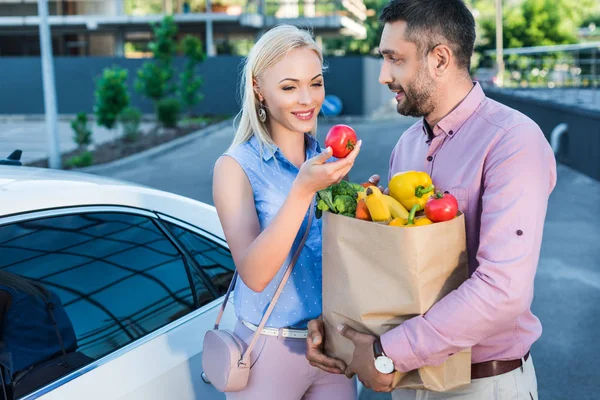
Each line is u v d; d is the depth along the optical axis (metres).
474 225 1.80
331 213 1.74
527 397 1.89
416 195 1.75
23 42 26.61
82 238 2.03
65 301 1.89
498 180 1.70
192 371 2.12
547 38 46.16
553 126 12.60
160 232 2.30
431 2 1.78
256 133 2.04
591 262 6.10
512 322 1.81
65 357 1.82
